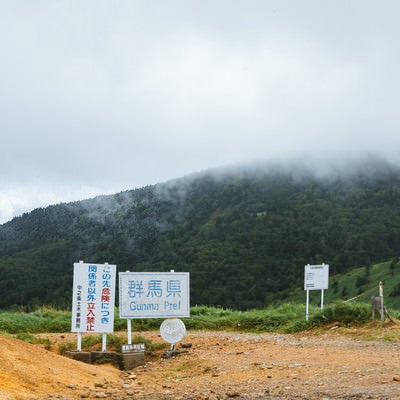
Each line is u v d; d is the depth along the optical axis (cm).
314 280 2003
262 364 1088
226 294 8038
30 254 10606
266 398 759
